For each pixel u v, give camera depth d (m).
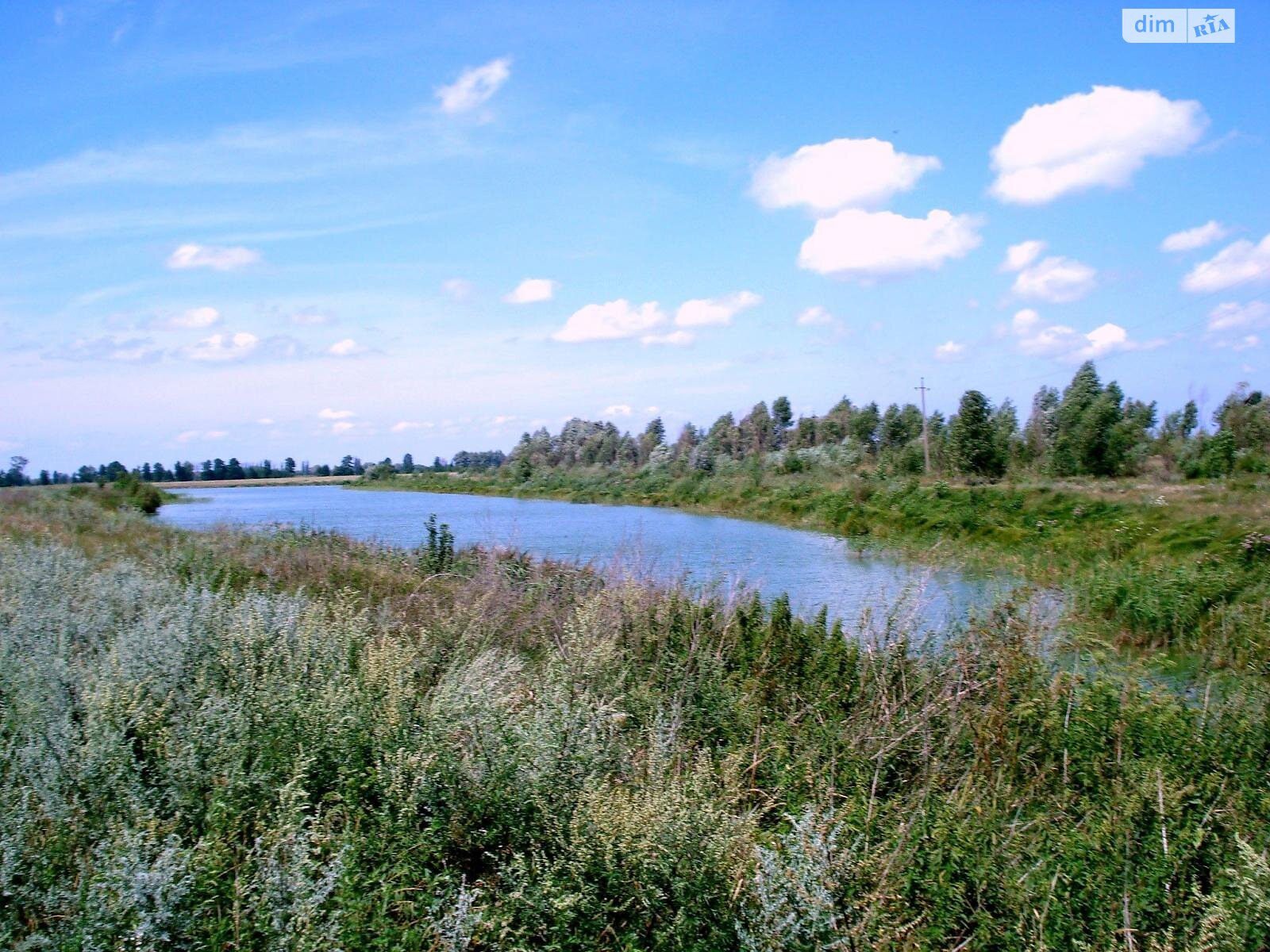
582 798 4.13
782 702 7.34
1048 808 5.54
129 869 3.21
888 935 3.84
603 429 86.88
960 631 8.02
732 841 3.99
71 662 5.77
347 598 9.33
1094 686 6.98
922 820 4.89
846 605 13.67
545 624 8.98
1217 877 4.50
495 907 3.63
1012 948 3.95
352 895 3.41
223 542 15.53
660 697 6.64
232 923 3.23
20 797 4.02
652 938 3.66
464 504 55.19
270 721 4.55
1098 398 38.94
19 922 3.31
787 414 78.56
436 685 6.22
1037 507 27.05
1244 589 13.74
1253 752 6.15
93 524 22.22
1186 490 27.59
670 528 32.41
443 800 4.25
